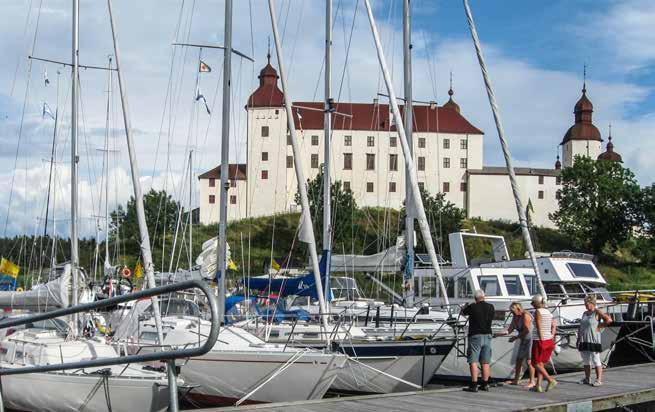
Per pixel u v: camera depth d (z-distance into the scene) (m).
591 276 21.09
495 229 92.44
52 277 25.27
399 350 15.33
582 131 113.81
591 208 86.50
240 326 17.03
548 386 13.05
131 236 53.59
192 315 17.39
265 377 13.77
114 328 17.56
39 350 13.88
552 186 98.94
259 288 18.27
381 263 23.50
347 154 90.50
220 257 15.42
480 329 12.95
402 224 22.84
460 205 97.56
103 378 12.45
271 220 78.69
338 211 47.03
